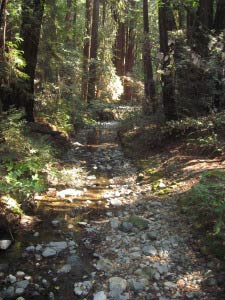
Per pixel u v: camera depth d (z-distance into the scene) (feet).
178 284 14.93
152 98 45.29
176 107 34.37
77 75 57.11
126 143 39.04
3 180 19.89
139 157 33.53
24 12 33.09
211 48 30.94
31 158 23.16
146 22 46.73
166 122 33.88
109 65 83.05
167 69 32.32
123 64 96.58
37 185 19.75
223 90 33.06
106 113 67.41
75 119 51.44
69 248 17.69
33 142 27.02
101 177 28.68
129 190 25.36
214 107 33.53
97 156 35.37
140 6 82.94
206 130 31.04
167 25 34.76
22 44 33.50
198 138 29.99
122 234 19.01
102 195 24.53
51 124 38.96
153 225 19.63
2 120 26.99
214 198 17.70
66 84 53.26
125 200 23.49
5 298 14.17
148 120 41.29
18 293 14.44
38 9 33.40
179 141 32.86
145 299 14.20
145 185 26.00
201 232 18.04
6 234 18.42
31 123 35.04
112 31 89.04
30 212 21.18
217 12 34.58
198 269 15.69
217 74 31.53
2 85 30.04
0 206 19.17
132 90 83.87
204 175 19.16
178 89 34.09
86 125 54.49
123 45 96.07
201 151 28.81
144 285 14.92
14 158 23.29
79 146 39.01
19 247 17.62
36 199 23.06
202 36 33.96
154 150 33.96
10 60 28.60
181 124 32.35
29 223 19.84
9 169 20.54
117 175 29.22
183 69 33.42
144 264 16.26
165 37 34.40
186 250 17.08
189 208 20.30
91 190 25.48
